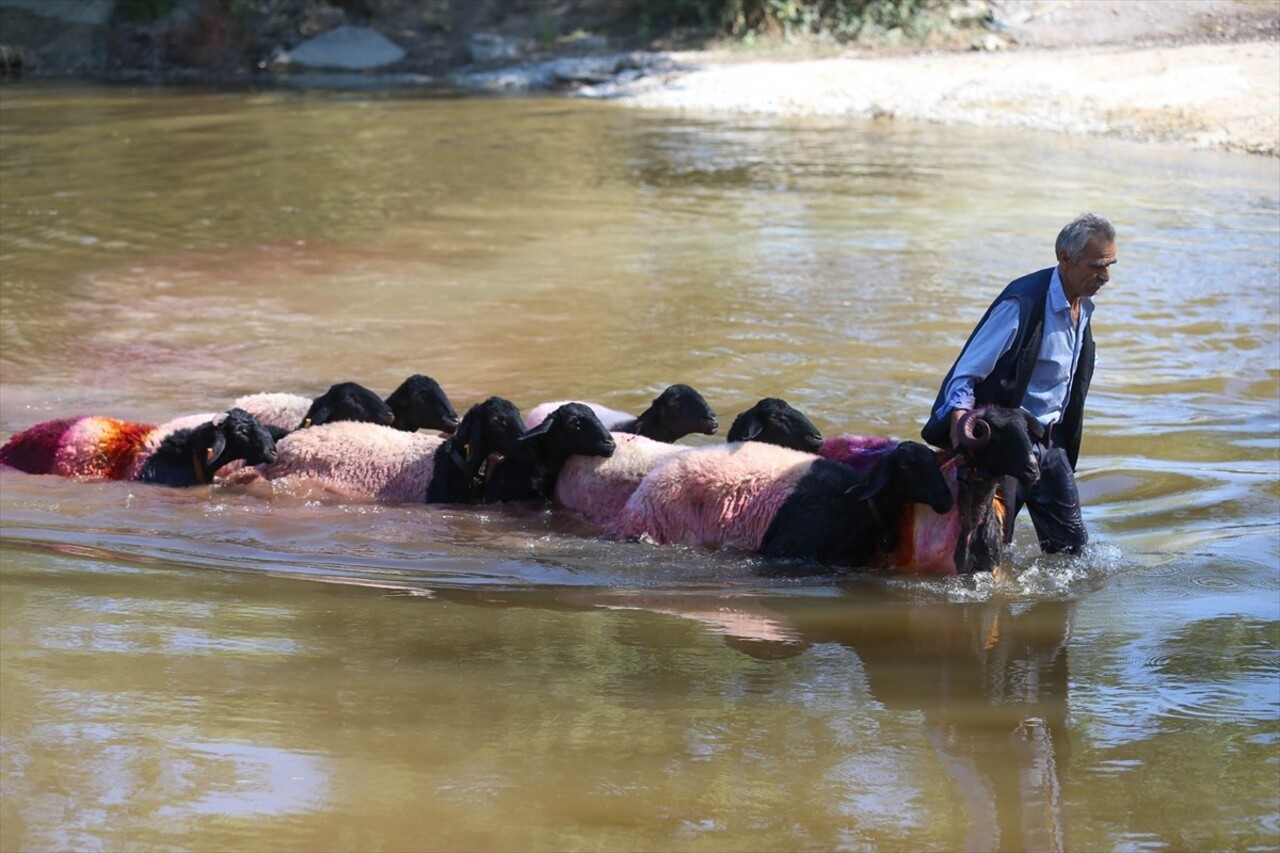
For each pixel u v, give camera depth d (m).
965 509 7.95
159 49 36.59
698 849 4.76
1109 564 8.07
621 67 33.97
